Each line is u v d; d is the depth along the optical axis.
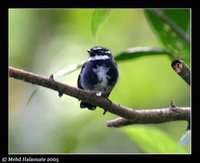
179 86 12.87
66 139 13.31
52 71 13.73
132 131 6.15
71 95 5.87
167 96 12.81
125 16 13.49
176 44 7.54
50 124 13.36
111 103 6.01
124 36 13.55
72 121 13.47
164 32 7.60
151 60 12.90
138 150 12.88
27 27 13.52
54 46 13.76
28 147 13.05
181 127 11.83
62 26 13.69
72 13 13.45
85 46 13.80
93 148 13.15
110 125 6.25
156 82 12.93
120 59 7.15
